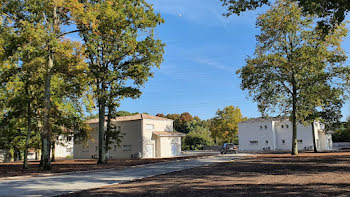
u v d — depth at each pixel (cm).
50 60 2153
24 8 2041
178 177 1425
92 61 2681
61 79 2672
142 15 2459
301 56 2797
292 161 2184
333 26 1341
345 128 6269
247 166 1897
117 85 2653
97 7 2188
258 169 1673
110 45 2492
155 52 2559
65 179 1519
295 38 2945
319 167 1644
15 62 2170
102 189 1120
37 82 2384
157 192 987
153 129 4372
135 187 1134
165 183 1215
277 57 2867
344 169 1488
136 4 2516
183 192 965
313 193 859
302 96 2878
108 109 3059
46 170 2028
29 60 2083
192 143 7400
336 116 3300
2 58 1995
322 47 2770
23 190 1151
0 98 2453
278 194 862
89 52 2489
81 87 2397
